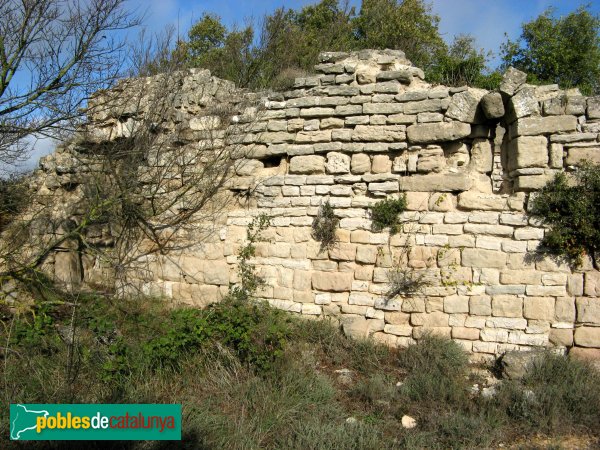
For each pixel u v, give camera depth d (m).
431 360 6.61
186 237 8.41
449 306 7.12
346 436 4.91
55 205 9.29
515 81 7.00
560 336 6.73
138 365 5.92
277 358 6.16
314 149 7.91
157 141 8.51
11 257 7.77
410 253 7.33
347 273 7.59
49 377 5.79
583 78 15.13
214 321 6.54
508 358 6.45
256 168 8.29
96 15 7.65
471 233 7.16
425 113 7.48
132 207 7.91
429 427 5.26
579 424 5.30
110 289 8.59
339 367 6.77
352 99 7.79
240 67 17.03
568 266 6.79
